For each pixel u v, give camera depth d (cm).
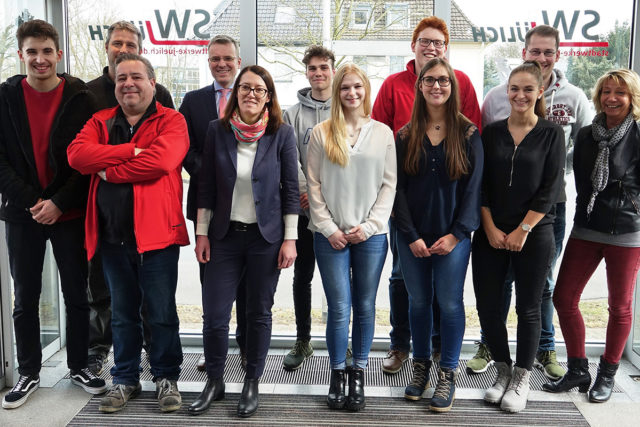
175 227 264
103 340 321
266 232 259
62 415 267
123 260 264
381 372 315
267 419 264
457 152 258
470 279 346
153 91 264
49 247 337
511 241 262
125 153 250
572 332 287
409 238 268
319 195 267
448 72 255
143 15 324
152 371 281
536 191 262
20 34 262
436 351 318
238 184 259
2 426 257
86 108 272
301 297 316
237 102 260
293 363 317
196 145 298
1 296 292
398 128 304
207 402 270
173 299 273
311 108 297
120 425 258
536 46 287
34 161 270
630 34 311
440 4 311
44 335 332
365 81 262
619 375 310
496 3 313
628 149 265
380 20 312
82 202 274
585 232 279
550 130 260
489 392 279
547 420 263
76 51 330
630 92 262
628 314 277
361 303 272
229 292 266
